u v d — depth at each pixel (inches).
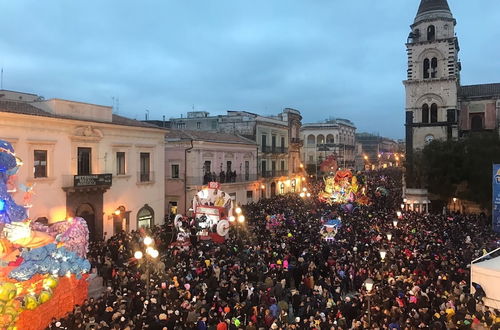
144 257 773.9
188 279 640.4
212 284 623.5
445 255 749.3
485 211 1465.3
